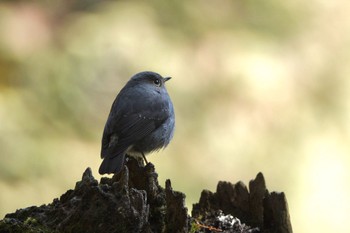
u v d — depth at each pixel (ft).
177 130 45.88
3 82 47.11
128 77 46.70
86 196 22.47
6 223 22.58
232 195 26.94
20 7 49.39
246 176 46.24
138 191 22.75
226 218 26.16
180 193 23.86
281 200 25.99
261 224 26.32
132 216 22.27
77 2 49.96
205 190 27.25
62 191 44.04
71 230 22.41
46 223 23.03
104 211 22.29
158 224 24.27
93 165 45.42
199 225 25.70
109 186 23.07
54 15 49.62
